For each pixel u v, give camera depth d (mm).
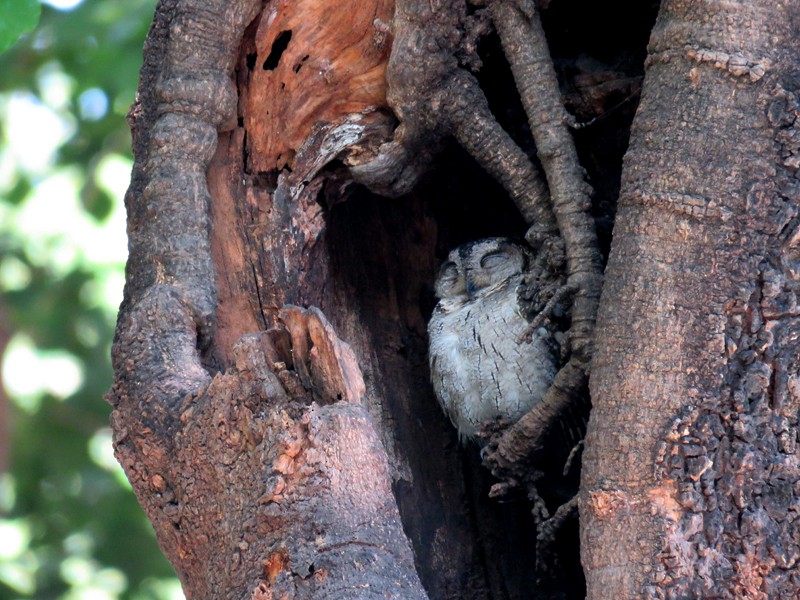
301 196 6453
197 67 6148
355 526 4609
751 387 4516
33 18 6895
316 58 6254
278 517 4625
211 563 4992
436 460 7359
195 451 5117
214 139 6176
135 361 5574
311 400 5078
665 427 4512
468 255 8102
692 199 4625
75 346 14359
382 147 6379
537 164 6684
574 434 6449
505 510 7148
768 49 4695
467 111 6207
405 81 6117
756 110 4660
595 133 6949
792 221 4605
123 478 14453
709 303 4586
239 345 5035
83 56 11562
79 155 13398
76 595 13836
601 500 4539
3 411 13703
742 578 4348
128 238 6078
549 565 6609
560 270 5898
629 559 4430
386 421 7273
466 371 7691
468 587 6871
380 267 7770
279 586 4477
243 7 6234
